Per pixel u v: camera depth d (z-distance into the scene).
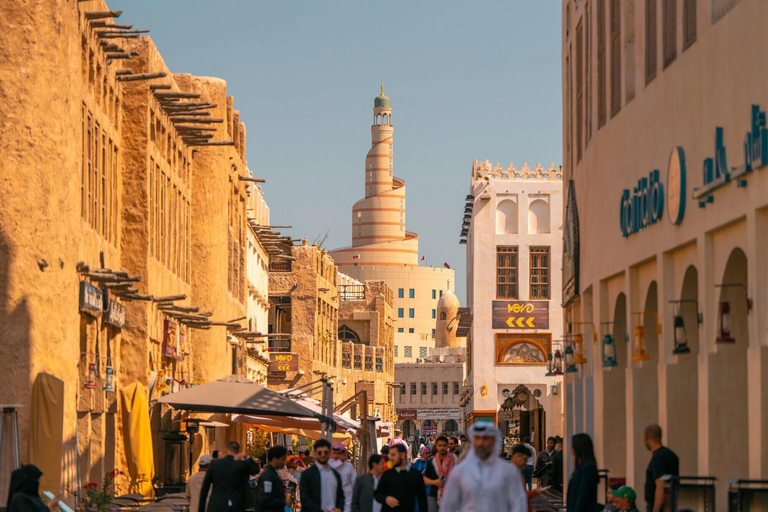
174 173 40.53
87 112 29.12
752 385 14.92
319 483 19.42
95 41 29.77
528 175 67.69
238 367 53.22
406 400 159.75
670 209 18.92
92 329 29.44
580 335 28.66
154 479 36.09
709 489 15.89
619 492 16.52
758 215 14.78
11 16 24.50
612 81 24.98
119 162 34.12
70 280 25.50
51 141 24.62
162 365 37.56
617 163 23.98
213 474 20.28
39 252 24.34
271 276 92.88
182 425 38.78
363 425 36.22
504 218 67.38
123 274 27.89
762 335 14.79
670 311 19.58
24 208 24.28
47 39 24.62
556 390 65.38
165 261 38.69
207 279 45.00
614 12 24.89
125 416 30.31
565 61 34.75
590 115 28.11
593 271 26.97
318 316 95.31
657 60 20.28
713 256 16.98
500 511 11.88
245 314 56.56
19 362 23.86
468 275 76.69
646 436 16.48
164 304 36.72
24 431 23.64
